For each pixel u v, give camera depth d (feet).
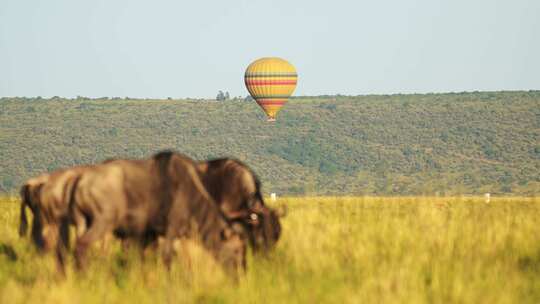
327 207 286.25
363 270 153.17
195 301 137.90
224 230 159.94
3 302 132.67
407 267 149.79
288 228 200.03
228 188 175.32
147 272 151.02
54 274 150.61
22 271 160.35
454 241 182.70
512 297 136.15
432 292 139.03
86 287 140.36
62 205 163.12
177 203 160.25
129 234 161.17
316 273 151.53
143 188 158.92
